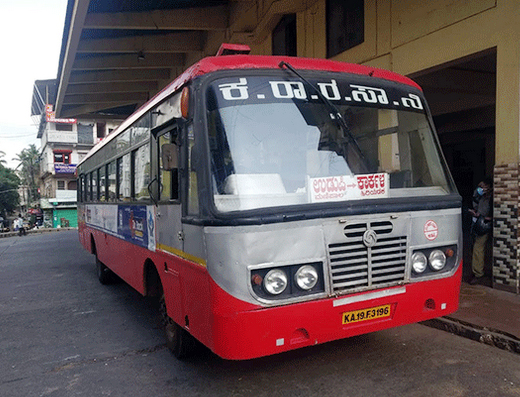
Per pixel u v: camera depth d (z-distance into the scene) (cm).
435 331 495
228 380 400
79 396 391
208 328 325
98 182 862
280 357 439
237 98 336
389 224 344
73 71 1596
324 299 321
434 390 360
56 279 1014
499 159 606
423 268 361
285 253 310
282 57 369
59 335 573
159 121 445
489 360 414
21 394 402
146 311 676
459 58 679
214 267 311
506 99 598
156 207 461
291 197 324
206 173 322
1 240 2786
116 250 689
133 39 1371
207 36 1404
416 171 390
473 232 646
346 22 917
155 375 424
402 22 780
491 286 627
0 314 704
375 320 342
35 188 5366
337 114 361
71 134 4466
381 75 404
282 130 339
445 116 1362
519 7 582
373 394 357
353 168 356
